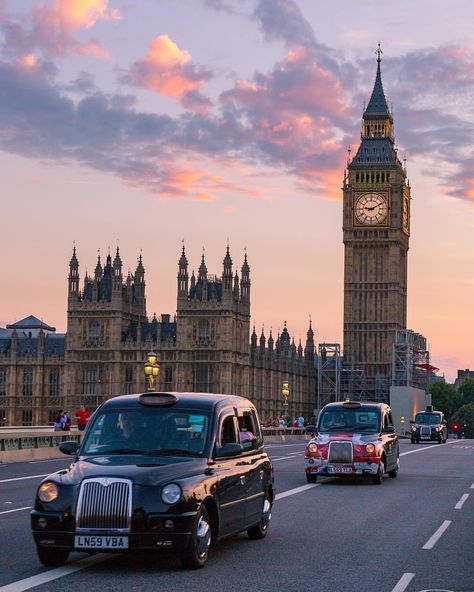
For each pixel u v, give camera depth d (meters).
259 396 184.25
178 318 166.38
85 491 17.80
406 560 19.92
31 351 175.12
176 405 20.39
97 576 17.64
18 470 47.81
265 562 19.52
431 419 96.50
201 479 18.67
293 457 60.56
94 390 167.25
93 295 167.50
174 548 17.75
